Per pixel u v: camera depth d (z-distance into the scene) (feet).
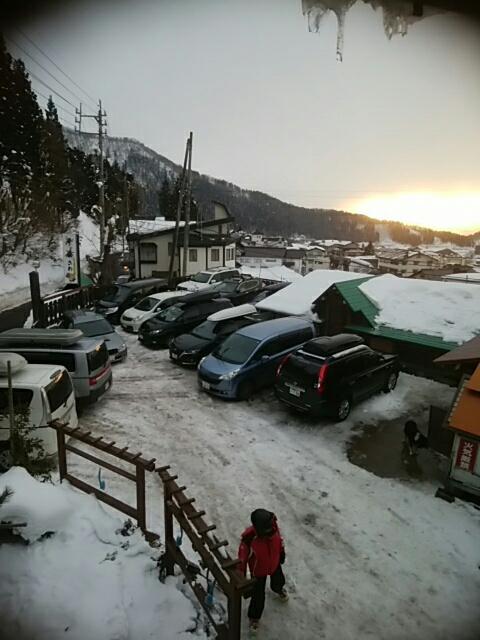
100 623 11.48
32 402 21.30
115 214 145.48
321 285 49.75
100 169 78.95
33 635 10.94
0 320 56.49
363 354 31.42
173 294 55.93
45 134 103.24
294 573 16.30
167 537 14.33
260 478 22.58
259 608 13.78
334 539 18.17
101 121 77.15
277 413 30.60
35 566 12.85
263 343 33.99
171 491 13.58
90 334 41.11
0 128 85.30
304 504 20.52
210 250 103.19
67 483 18.60
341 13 8.16
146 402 31.96
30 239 90.84
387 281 47.91
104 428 27.68
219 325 42.57
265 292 61.26
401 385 36.45
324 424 28.99
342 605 14.90
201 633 12.40
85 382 28.91
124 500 19.99
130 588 12.99
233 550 17.40
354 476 22.95
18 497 14.35
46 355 28.73
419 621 14.28
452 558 17.13
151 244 95.96
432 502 20.74
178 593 13.65
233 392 32.04
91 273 93.45
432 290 44.27
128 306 58.75
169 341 46.42
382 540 18.13
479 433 19.44
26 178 87.30
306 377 28.50
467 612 14.65
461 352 25.43
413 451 24.82
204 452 25.00
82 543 14.05
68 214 125.49
